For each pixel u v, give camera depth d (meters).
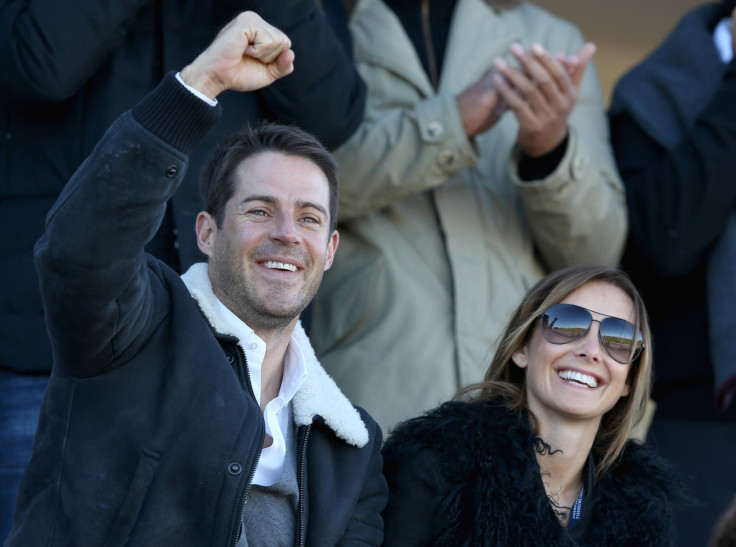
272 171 10.93
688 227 16.09
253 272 10.77
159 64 13.30
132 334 9.88
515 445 11.97
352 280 15.17
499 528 11.51
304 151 11.11
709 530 15.91
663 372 16.64
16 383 12.27
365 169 14.95
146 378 9.99
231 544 9.71
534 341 12.56
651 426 16.64
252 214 10.84
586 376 12.26
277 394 11.22
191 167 12.89
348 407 11.38
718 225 16.14
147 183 9.22
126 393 9.91
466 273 15.12
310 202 10.89
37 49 12.34
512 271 15.43
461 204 15.53
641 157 17.20
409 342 14.77
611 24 23.70
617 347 12.30
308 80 13.60
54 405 9.91
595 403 12.23
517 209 15.80
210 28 13.52
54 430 9.87
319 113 13.79
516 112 14.84
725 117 16.16
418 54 16.41
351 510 10.97
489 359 14.80
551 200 15.06
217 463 9.82
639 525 12.35
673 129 17.11
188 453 9.83
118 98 12.91
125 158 9.18
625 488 12.55
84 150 12.73
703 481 16.09
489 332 14.93
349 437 11.21
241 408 10.05
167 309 10.30
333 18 15.88
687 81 17.27
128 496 9.64
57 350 9.70
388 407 14.48
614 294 12.57
